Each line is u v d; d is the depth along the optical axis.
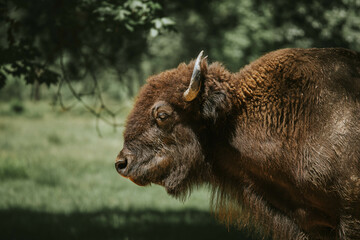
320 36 30.75
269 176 16.36
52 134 75.25
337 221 15.61
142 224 33.25
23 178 48.50
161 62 98.62
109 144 72.19
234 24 62.00
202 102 15.80
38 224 32.06
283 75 15.98
